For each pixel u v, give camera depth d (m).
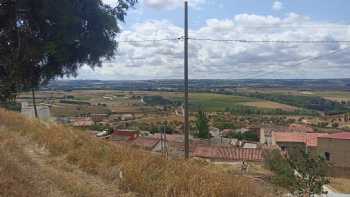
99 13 21.92
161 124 58.22
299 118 82.38
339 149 36.84
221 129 68.31
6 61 21.16
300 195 14.93
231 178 7.95
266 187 8.98
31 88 23.19
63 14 20.36
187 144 18.66
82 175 8.09
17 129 13.01
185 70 19.22
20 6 20.23
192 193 6.79
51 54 20.81
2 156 7.10
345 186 26.95
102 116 72.31
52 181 6.98
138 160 8.53
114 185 7.61
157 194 7.05
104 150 9.75
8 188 5.69
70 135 11.85
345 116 78.31
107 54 23.23
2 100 21.88
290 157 16.28
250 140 61.34
